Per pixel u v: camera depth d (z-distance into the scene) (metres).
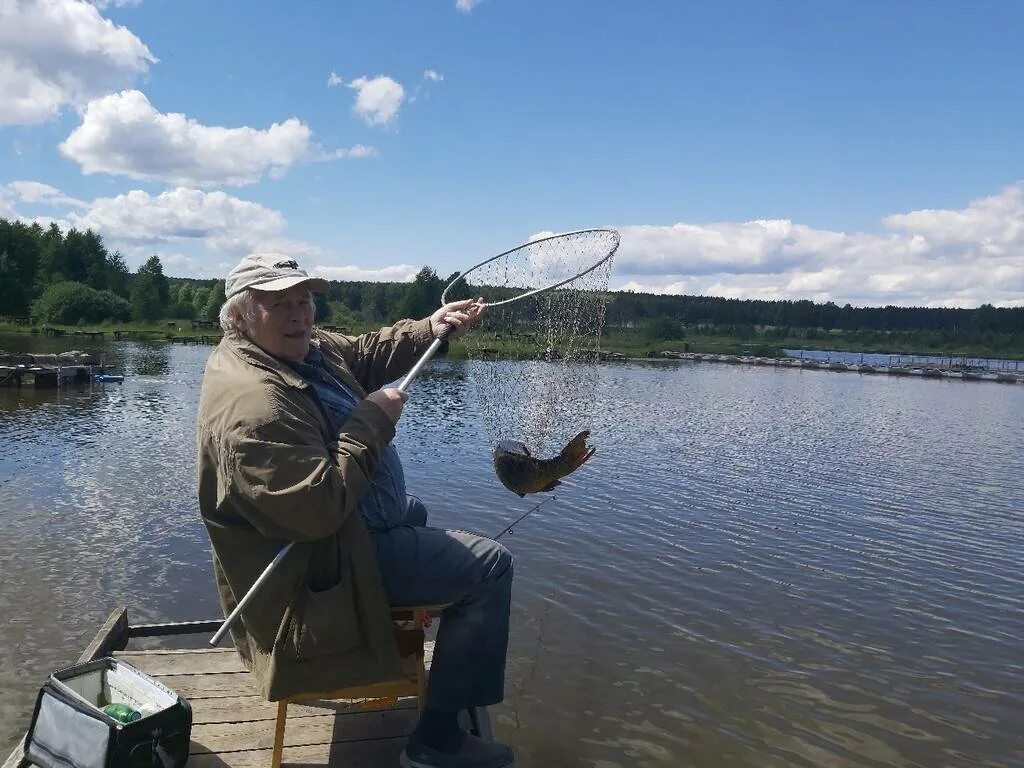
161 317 115.25
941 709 8.24
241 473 2.91
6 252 106.12
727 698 8.36
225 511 3.10
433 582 3.34
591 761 7.18
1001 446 27.89
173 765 3.56
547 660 9.09
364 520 3.36
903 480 20.36
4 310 102.06
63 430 24.34
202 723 4.08
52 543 13.01
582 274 4.48
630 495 17.22
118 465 19.33
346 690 3.51
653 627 10.05
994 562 13.14
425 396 36.56
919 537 14.61
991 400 51.09
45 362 39.88
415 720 4.15
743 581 11.80
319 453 2.99
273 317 3.21
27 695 8.22
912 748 7.52
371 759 3.80
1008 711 8.23
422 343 4.24
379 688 3.54
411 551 3.34
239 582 3.15
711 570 12.26
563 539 13.66
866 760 7.30
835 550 13.52
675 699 8.30
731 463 21.83
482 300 4.40
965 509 17.09
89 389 35.94
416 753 3.45
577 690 8.44
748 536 14.23
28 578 11.38
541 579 11.64
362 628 3.18
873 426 33.09
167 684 4.50
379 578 3.20
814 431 30.19
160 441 22.98
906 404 45.62
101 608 10.50
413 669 3.57
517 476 3.92
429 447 22.73
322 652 3.12
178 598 10.96
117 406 30.59
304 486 2.87
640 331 35.81
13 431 23.88
